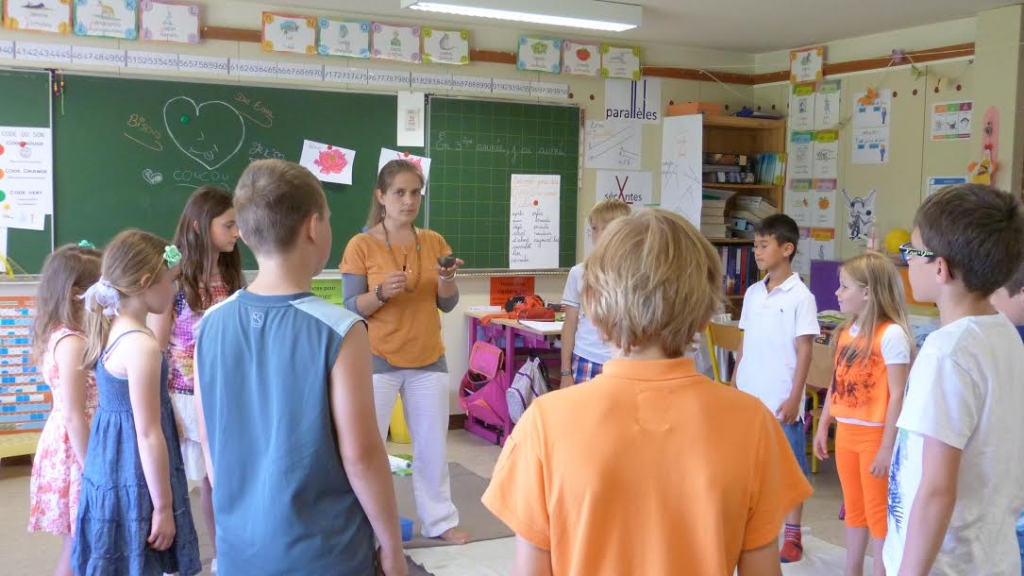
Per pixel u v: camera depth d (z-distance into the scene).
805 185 6.33
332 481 1.60
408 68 5.54
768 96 6.61
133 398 2.23
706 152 6.60
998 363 1.54
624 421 1.18
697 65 6.47
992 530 1.54
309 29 5.21
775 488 1.21
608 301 1.21
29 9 4.63
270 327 1.60
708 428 1.17
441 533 3.64
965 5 4.95
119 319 2.34
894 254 5.38
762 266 3.55
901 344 2.89
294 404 1.57
